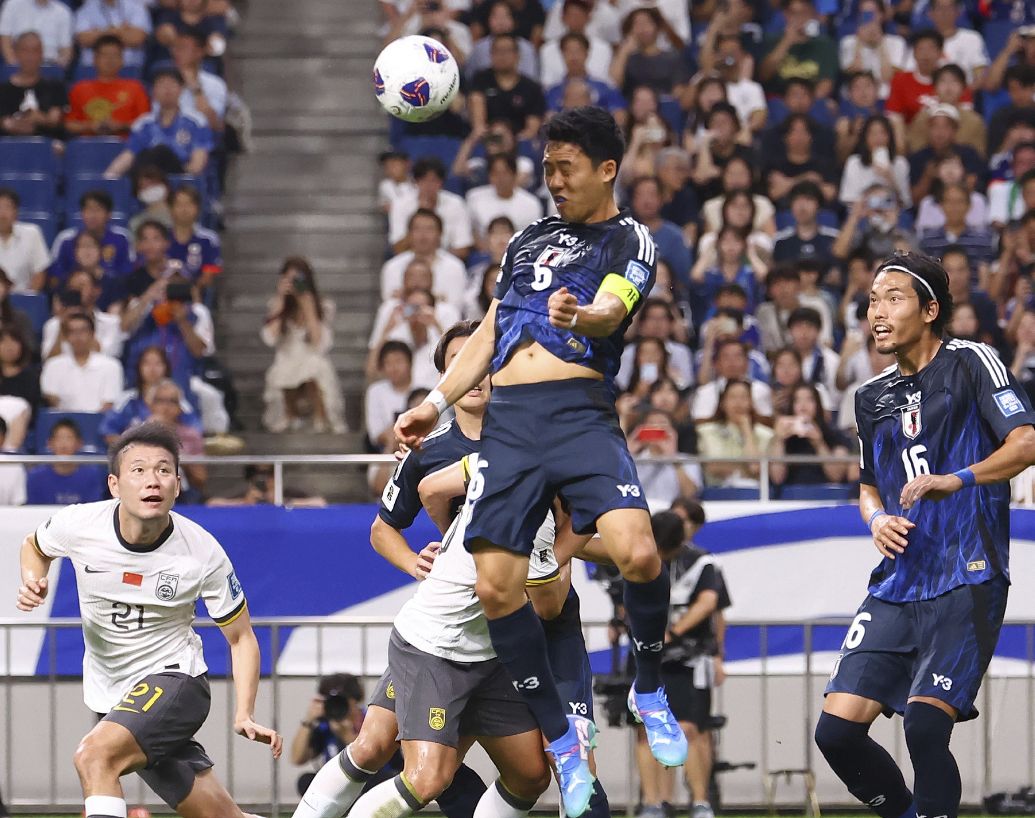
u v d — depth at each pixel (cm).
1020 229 4369
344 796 2202
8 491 3412
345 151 5191
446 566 2081
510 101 4925
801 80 4984
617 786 3241
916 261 2142
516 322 1795
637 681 1886
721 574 3053
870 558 3253
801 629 3250
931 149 4897
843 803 3244
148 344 4097
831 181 4800
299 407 4172
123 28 5250
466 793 2334
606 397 1789
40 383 4003
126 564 2084
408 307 4128
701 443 3609
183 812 2172
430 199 4578
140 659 2117
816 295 4219
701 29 5450
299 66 5428
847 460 3291
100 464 3400
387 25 5425
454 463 2197
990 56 5484
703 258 4416
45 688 3194
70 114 4997
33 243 4512
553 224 1836
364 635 3077
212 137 4934
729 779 3238
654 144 4684
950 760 2042
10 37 5212
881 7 5356
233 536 3250
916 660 2112
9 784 3098
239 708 2130
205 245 4497
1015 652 3244
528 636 1800
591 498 1750
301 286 4191
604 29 5262
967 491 2088
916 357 2159
